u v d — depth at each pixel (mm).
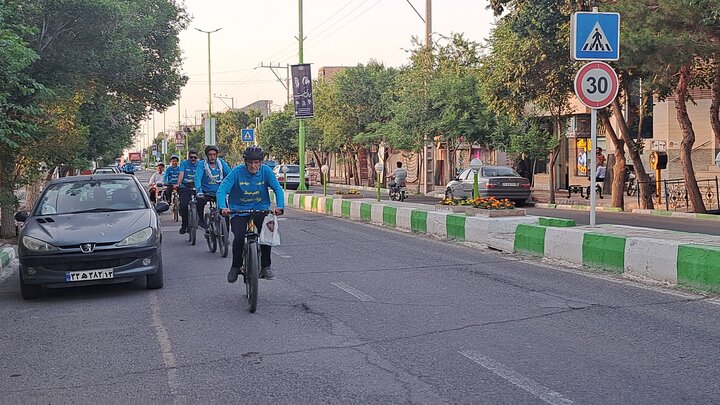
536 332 7441
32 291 10016
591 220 12273
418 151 39062
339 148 55688
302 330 7797
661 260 9836
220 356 6844
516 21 23391
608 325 7656
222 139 93812
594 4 20406
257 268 8672
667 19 17734
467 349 6848
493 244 14156
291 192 32750
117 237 9844
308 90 33188
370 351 6871
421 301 9188
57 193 11375
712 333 7219
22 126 13305
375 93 49062
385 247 15000
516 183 28625
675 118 29062
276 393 5711
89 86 20172
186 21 29172
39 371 6574
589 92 11570
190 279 11438
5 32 12039
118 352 7129
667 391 5516
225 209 8859
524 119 30125
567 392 5543
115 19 17078
